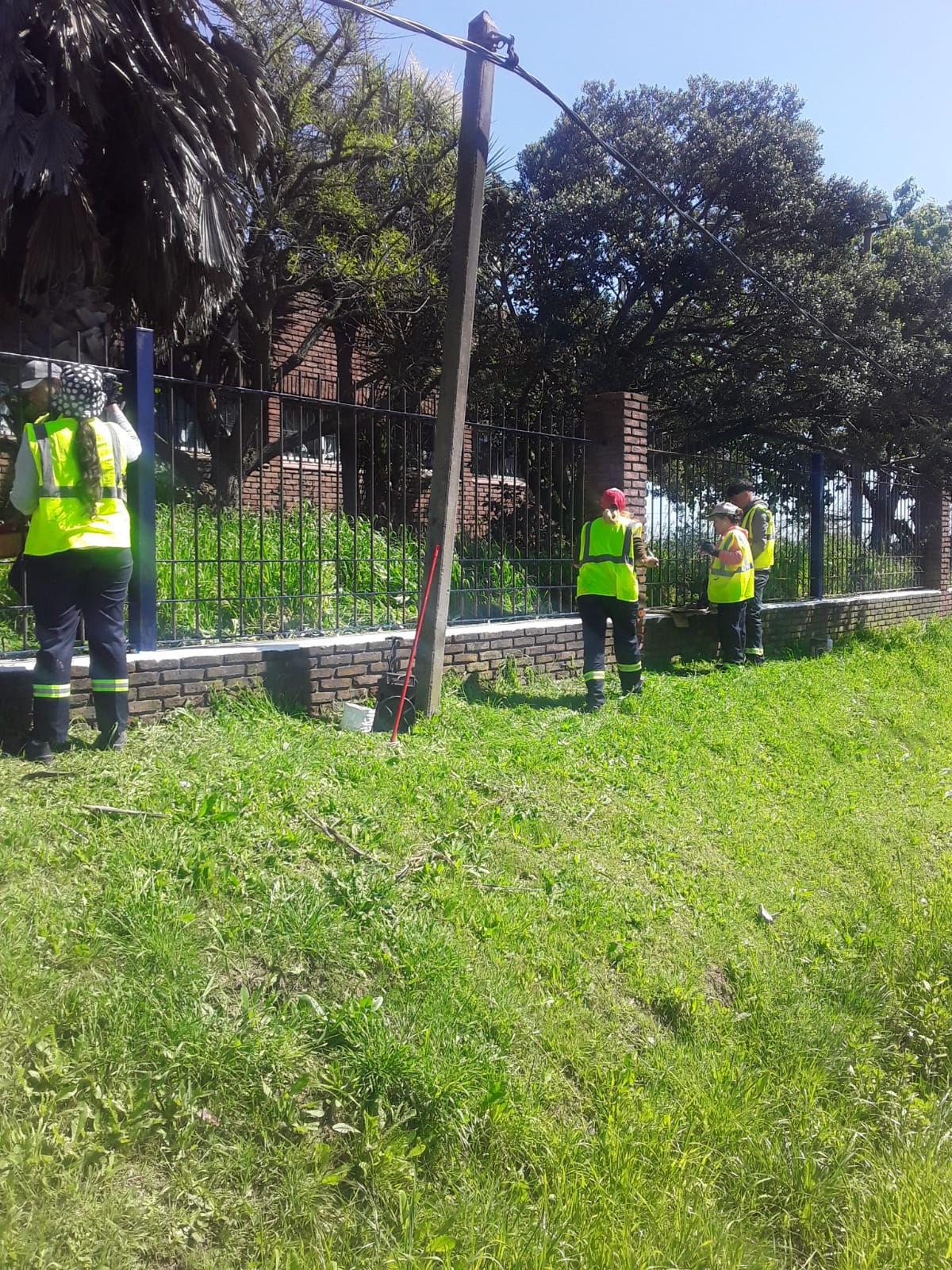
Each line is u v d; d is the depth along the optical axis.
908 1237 3.38
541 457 8.86
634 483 9.43
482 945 4.02
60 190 7.43
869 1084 4.12
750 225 13.73
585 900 4.57
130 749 5.12
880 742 8.18
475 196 6.72
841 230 14.18
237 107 9.29
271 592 7.27
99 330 7.91
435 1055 3.35
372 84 12.30
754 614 10.22
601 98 13.69
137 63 8.51
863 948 5.03
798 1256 3.37
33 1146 2.66
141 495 5.87
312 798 4.72
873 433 14.44
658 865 5.17
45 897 3.53
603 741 6.60
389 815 4.75
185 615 6.77
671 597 10.55
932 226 23.86
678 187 13.41
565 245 13.38
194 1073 3.04
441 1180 3.08
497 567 8.45
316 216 12.66
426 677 6.66
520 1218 3.01
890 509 15.45
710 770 6.57
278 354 14.09
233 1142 2.93
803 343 13.62
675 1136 3.47
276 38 11.68
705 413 14.21
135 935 3.43
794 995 4.43
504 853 4.80
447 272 13.26
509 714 7.04
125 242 8.84
